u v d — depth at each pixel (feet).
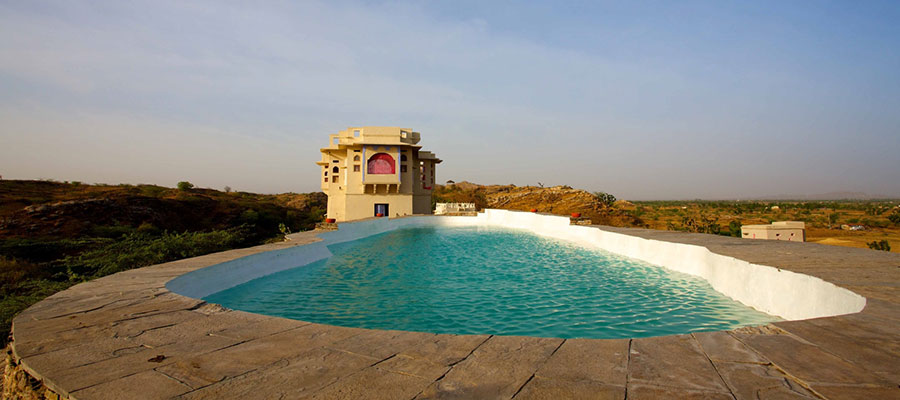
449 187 274.36
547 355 12.26
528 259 50.16
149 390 10.45
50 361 12.51
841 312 19.22
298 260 44.29
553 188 212.43
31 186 119.75
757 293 26.48
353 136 113.70
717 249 34.73
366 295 32.12
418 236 80.48
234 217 126.31
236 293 31.94
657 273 39.09
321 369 11.59
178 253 48.85
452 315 26.55
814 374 10.50
